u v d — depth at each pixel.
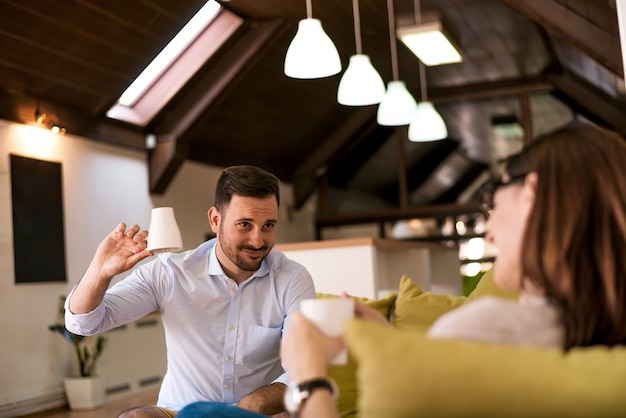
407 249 5.92
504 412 1.03
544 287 1.20
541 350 1.08
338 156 10.61
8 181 6.15
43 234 6.47
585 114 9.80
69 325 2.41
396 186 10.59
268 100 8.55
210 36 7.20
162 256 2.61
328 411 1.16
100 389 6.62
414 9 7.27
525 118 9.99
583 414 1.01
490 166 10.26
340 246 4.91
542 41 8.45
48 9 5.52
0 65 5.79
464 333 1.16
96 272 2.32
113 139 7.28
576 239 1.17
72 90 6.52
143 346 7.63
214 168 9.05
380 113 6.75
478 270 10.29
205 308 2.55
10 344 6.07
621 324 1.15
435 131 7.61
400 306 2.72
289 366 1.24
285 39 7.61
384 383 1.05
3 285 6.04
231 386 2.53
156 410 2.38
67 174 6.80
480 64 9.27
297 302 2.54
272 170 9.97
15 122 6.21
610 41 5.66
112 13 5.89
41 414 6.15
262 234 2.47
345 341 1.26
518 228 1.27
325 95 9.20
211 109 7.65
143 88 7.40
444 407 1.04
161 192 7.93
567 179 1.19
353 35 7.91
